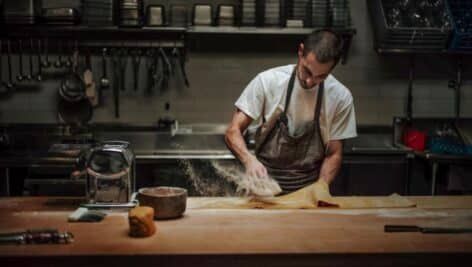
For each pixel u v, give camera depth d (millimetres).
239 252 1539
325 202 2064
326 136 2672
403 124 4496
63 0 4238
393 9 4180
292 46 4426
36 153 3840
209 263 1531
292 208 2039
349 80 4547
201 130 4426
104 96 4359
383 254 1570
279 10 4047
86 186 2014
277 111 2627
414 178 4070
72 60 4270
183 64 4344
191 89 4422
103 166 1985
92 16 3918
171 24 4066
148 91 4383
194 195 3713
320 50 2152
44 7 4223
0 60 4238
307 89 2482
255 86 2635
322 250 1570
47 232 1617
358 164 3967
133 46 4254
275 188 2199
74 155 3256
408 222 1887
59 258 1495
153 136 4301
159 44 4262
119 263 1514
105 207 1967
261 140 2773
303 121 2631
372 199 2201
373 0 4270
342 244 1629
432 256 1589
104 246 1577
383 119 4605
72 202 2094
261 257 1536
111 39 4223
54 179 3252
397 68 4559
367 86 4562
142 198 1866
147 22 3992
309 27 4094
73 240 1626
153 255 1516
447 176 3959
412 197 2301
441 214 2004
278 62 4445
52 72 4289
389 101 4598
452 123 4566
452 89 4621
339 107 2617
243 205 2062
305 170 2752
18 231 1704
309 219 1898
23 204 2064
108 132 4324
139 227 1652
